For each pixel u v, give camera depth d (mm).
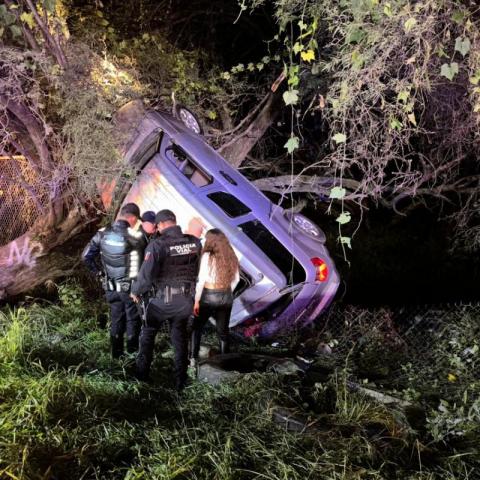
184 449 3564
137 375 4910
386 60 4211
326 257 6484
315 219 11016
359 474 3391
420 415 4590
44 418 3613
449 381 5422
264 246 6422
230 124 8578
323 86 6695
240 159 8625
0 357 4422
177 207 6262
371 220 11312
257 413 4238
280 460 3512
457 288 9742
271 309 6363
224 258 5273
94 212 7363
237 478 3371
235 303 6012
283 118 8430
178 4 8531
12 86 5699
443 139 6867
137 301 4922
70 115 6230
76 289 6930
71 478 3178
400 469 3594
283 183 7996
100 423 3777
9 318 5969
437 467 3727
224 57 9086
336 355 6105
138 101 6703
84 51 6340
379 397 4703
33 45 5934
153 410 4301
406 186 7375
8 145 7434
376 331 6555
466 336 5953
